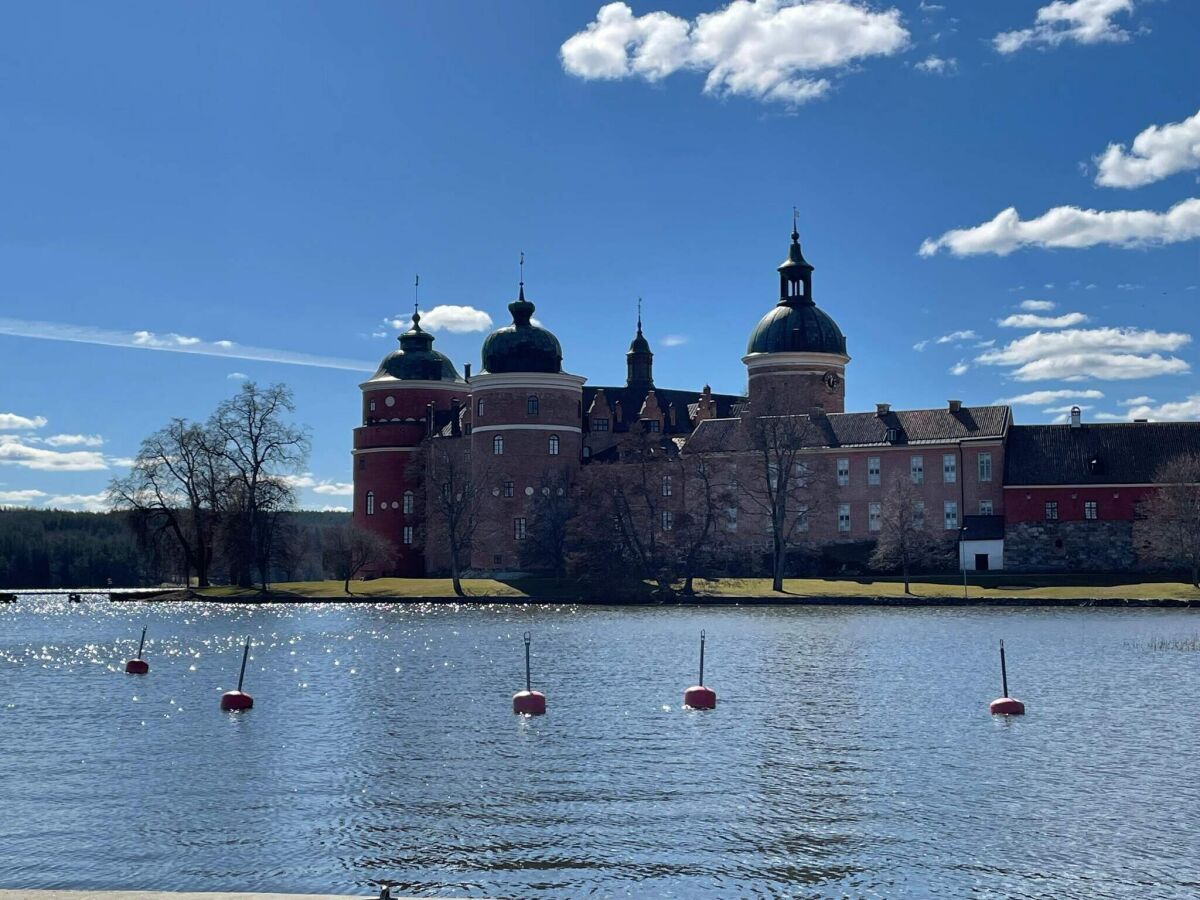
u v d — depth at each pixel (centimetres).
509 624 9869
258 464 14512
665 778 3959
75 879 3011
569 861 3122
